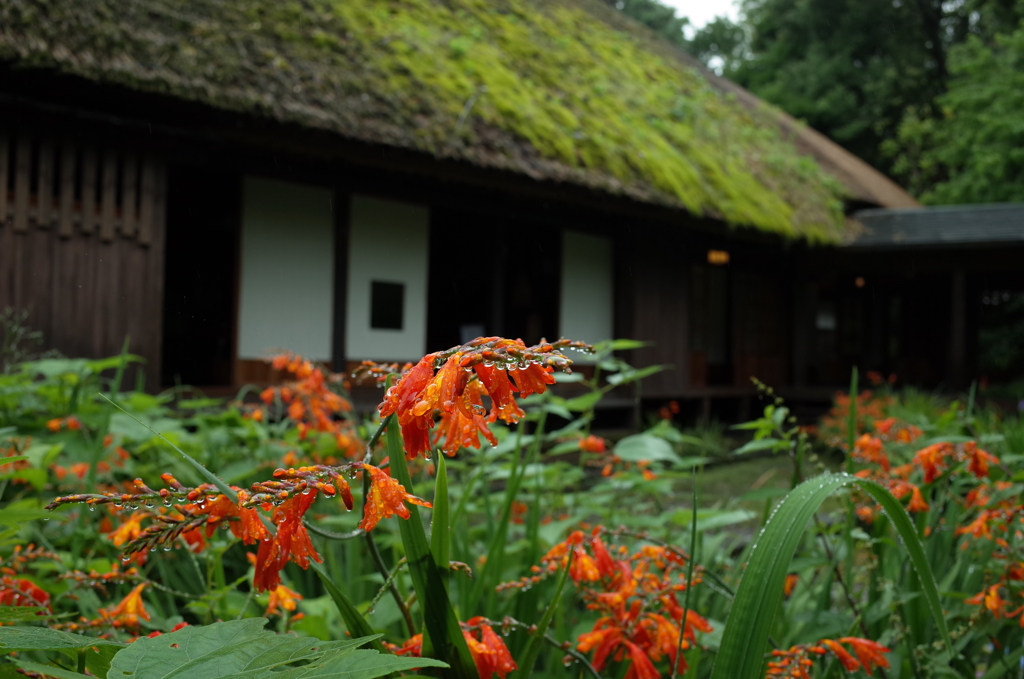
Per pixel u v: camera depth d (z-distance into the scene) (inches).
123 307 169.2
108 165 168.1
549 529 66.3
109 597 55.7
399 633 57.7
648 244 325.7
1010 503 57.2
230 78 167.6
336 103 184.4
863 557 81.0
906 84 839.7
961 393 368.2
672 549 43.4
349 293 232.8
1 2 142.8
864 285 522.6
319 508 78.5
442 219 320.5
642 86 376.5
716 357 379.2
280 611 43.3
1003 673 55.3
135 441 87.7
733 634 30.1
